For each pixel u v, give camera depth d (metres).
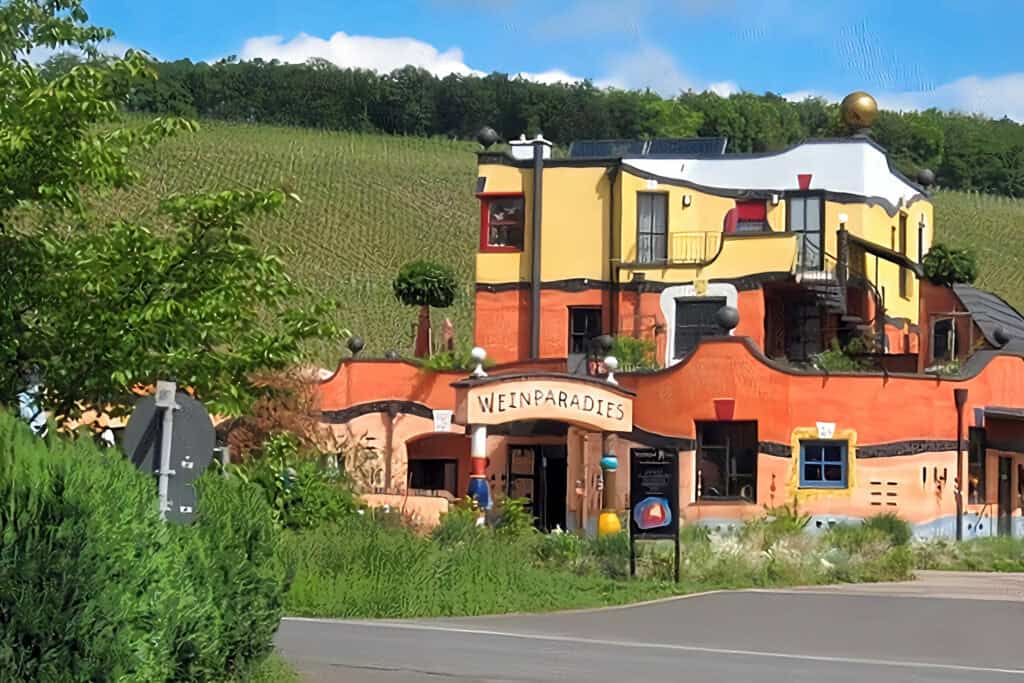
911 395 38.91
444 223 101.00
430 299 49.28
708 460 39.28
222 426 34.22
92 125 15.57
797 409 38.66
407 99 131.25
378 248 93.81
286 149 118.12
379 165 115.62
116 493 11.37
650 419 39.56
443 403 42.91
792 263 43.56
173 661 12.43
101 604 10.76
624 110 109.88
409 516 32.56
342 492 31.50
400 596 24.39
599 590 27.45
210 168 108.12
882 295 47.47
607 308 45.66
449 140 129.38
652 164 47.44
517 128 122.38
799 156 46.66
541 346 46.00
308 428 35.97
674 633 21.84
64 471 10.76
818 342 45.47
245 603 14.19
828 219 45.84
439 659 17.89
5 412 11.71
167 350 15.06
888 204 48.50
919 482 38.69
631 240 45.59
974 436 40.25
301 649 18.59
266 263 15.37
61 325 14.88
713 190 45.91
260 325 16.31
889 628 22.66
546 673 16.81
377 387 43.28
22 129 14.49
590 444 40.28
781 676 17.11
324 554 25.41
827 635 21.77
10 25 15.93
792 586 30.14
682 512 38.78
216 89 131.75
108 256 14.88
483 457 37.75
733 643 20.72
